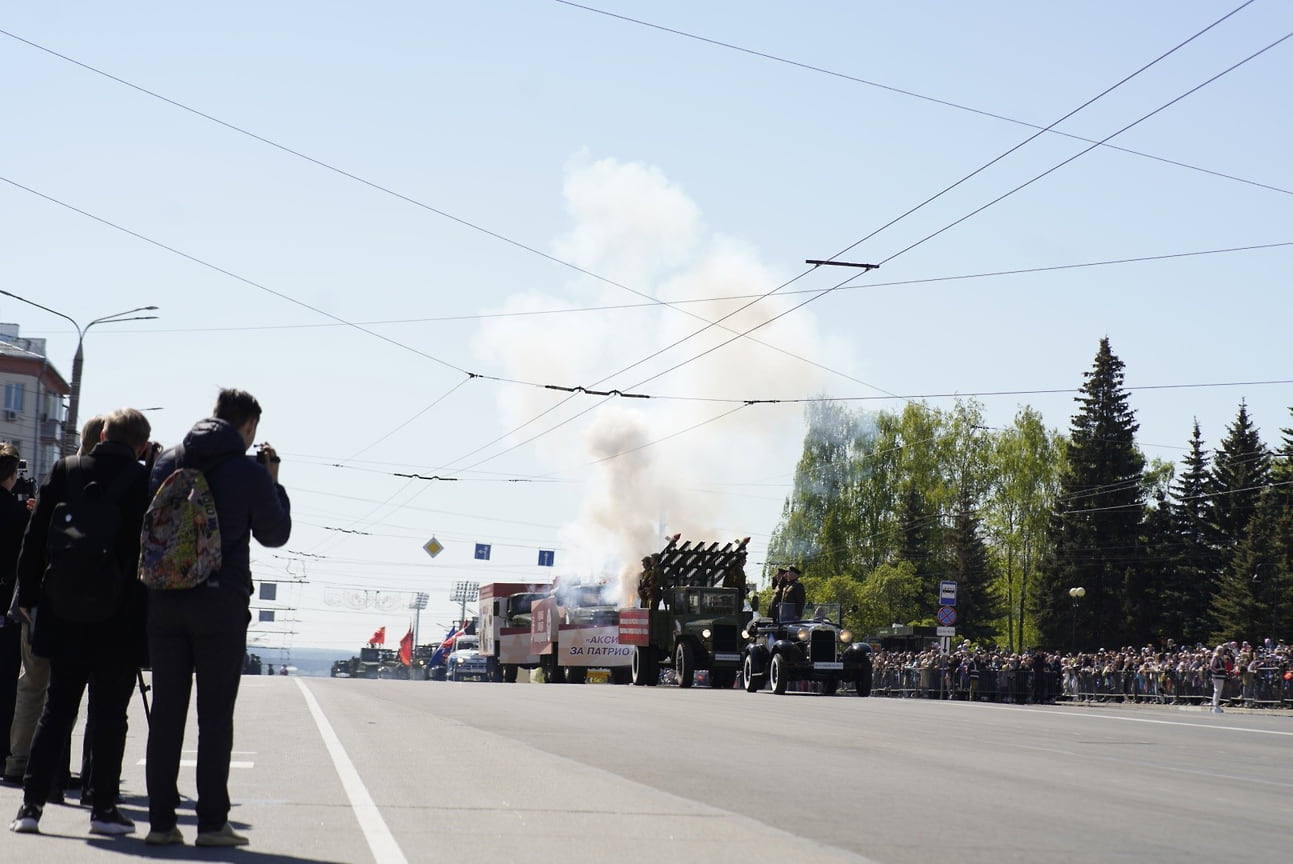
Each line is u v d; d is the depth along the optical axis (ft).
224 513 21.68
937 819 27.66
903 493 225.15
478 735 46.42
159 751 21.68
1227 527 248.73
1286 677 105.40
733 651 123.13
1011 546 227.81
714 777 34.78
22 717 29.45
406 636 320.29
